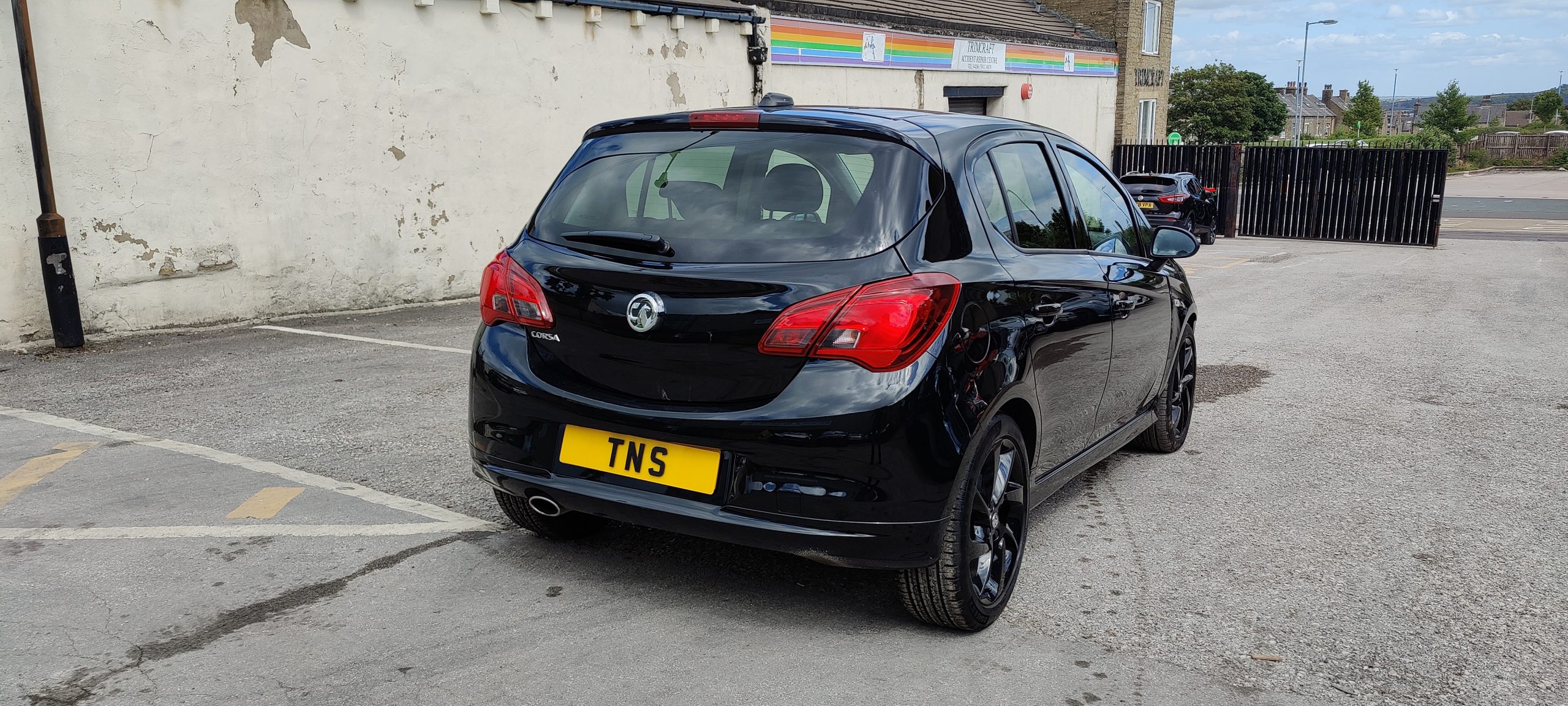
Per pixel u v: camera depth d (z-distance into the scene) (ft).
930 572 9.95
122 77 24.71
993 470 10.54
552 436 10.43
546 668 9.59
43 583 11.16
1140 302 14.48
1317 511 14.60
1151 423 16.14
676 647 10.07
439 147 32.37
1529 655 10.36
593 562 12.06
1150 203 65.16
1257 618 11.09
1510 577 12.32
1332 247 67.67
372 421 17.89
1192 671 9.87
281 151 28.25
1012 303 10.77
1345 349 27.50
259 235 28.07
